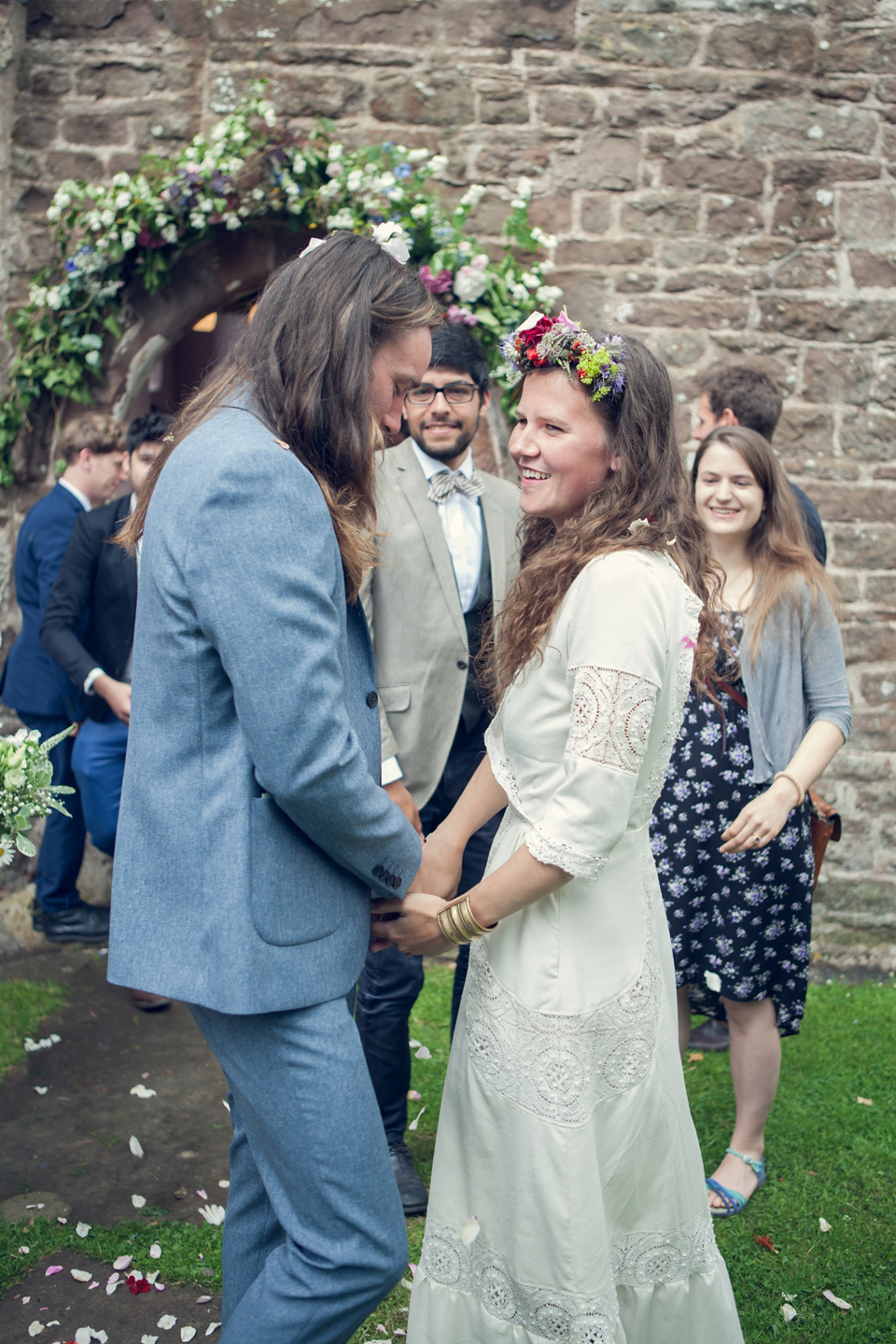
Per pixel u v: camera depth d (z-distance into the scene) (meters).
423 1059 3.04
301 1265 1.45
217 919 1.39
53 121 3.97
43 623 3.65
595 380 1.49
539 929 1.53
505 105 3.92
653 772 1.56
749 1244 2.27
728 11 3.87
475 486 2.72
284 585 1.33
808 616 2.42
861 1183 2.50
